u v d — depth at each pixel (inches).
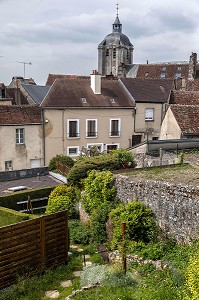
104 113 1203.9
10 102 1322.6
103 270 350.3
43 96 1395.2
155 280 310.3
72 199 578.2
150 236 405.4
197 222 366.6
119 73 2271.2
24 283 342.0
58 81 1213.7
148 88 1312.7
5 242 340.2
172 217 399.2
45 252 378.9
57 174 847.7
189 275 230.4
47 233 379.2
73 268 389.7
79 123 1171.3
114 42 3137.3
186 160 657.6
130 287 306.0
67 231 402.6
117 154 657.6
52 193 589.6
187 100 1196.5
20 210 619.2
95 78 1221.1
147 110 1266.0
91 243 465.1
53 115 1129.4
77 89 1217.4
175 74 2081.7
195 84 1483.8
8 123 1045.8
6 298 322.7
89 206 523.2
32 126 1095.0
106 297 290.5
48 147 1132.5
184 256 342.3
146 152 759.1
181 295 259.4
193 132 899.4
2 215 482.9
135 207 424.5
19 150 1078.4
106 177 503.2
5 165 1059.9
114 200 494.6
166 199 407.2
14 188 705.0
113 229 436.5
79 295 303.4
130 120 1248.2
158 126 1288.1
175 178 495.5
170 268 320.5
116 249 404.8
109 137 1224.8
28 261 363.6
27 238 360.2
